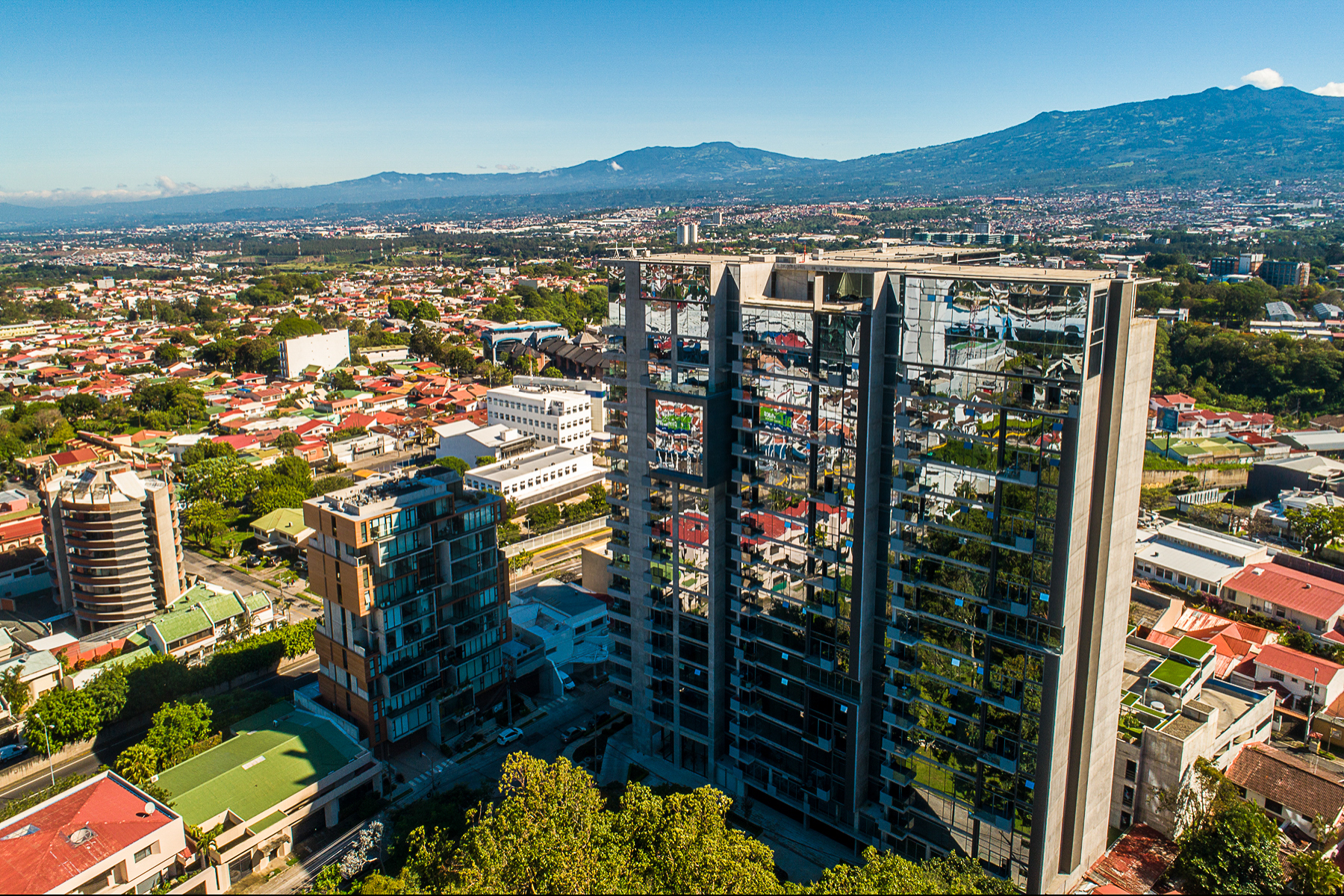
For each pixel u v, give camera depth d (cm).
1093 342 7656
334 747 11531
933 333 8575
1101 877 9475
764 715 10806
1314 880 8775
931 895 7688
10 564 19125
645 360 10631
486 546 13188
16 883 8625
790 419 9769
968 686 8950
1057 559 8050
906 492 9131
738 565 10650
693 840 8350
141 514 16025
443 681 12862
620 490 11475
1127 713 10588
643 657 11800
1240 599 15738
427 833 10125
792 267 9925
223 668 14025
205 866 9856
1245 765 10988
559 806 8869
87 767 12494
